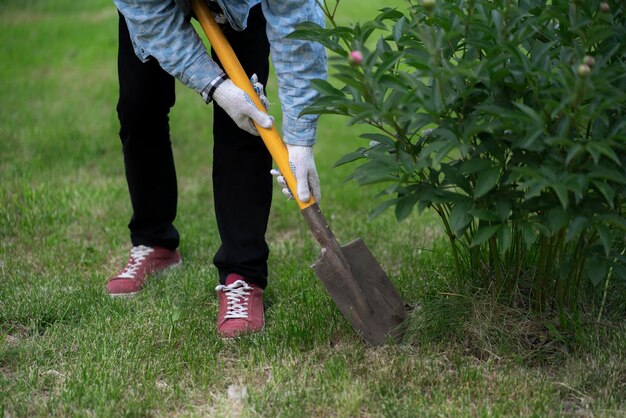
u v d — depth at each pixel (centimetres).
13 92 585
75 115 538
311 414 214
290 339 251
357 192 412
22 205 377
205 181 431
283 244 348
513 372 229
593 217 205
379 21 229
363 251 247
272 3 230
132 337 255
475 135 221
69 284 300
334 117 568
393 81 218
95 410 215
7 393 221
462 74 203
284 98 239
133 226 305
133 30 238
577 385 222
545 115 204
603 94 207
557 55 225
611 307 260
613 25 215
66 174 431
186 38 237
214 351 248
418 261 308
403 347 244
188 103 582
